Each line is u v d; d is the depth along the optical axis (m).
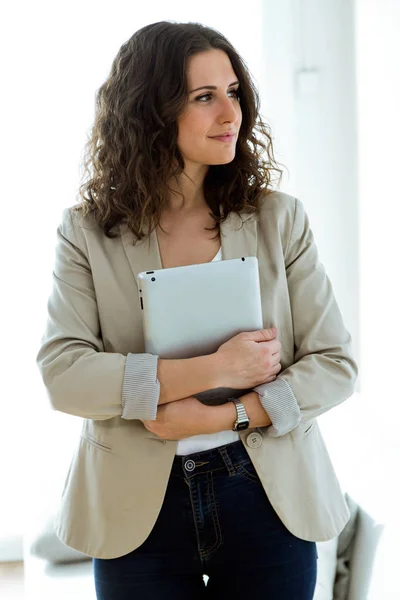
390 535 1.68
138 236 1.31
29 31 2.55
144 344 1.30
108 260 1.32
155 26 1.31
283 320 1.33
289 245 1.34
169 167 1.31
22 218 2.60
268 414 1.22
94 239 1.33
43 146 2.59
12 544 2.67
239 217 1.34
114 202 1.32
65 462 2.15
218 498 1.24
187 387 1.20
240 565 1.26
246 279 1.26
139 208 1.31
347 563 1.79
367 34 2.68
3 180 2.58
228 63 1.29
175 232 1.34
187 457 1.23
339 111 2.81
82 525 1.30
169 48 1.28
